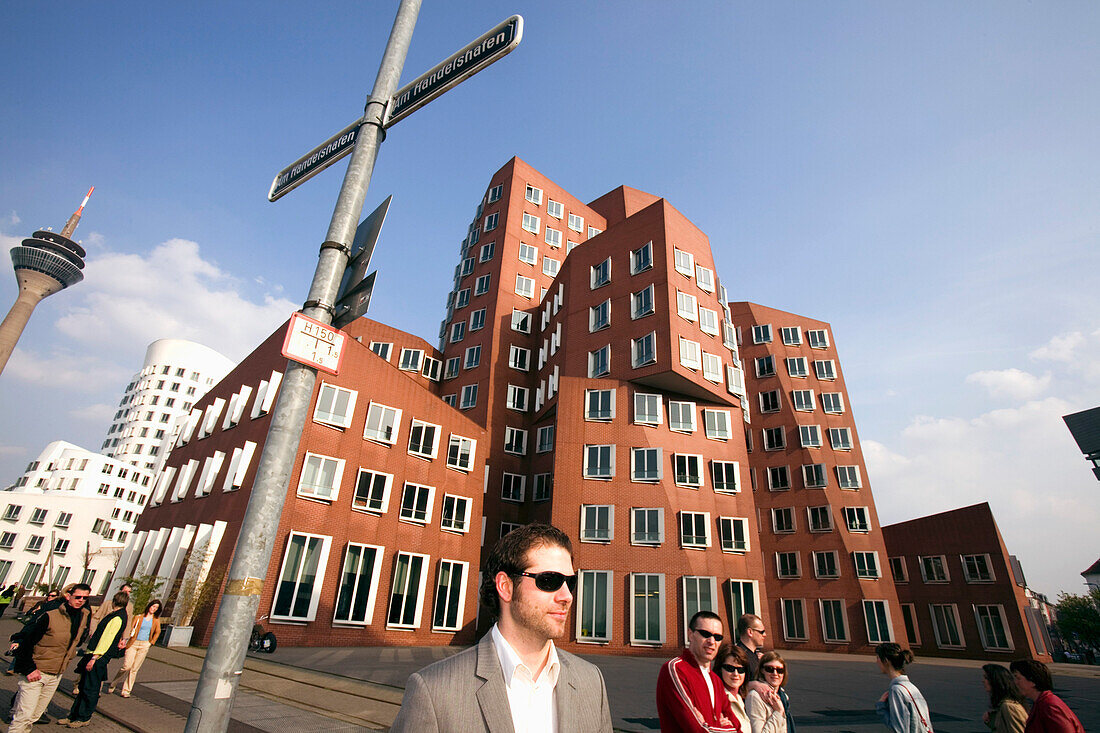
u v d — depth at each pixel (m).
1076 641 59.91
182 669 15.08
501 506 35.19
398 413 27.41
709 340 32.91
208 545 21.81
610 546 27.61
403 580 25.44
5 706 9.60
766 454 43.41
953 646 37.00
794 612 37.41
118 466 92.12
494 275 43.28
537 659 2.44
